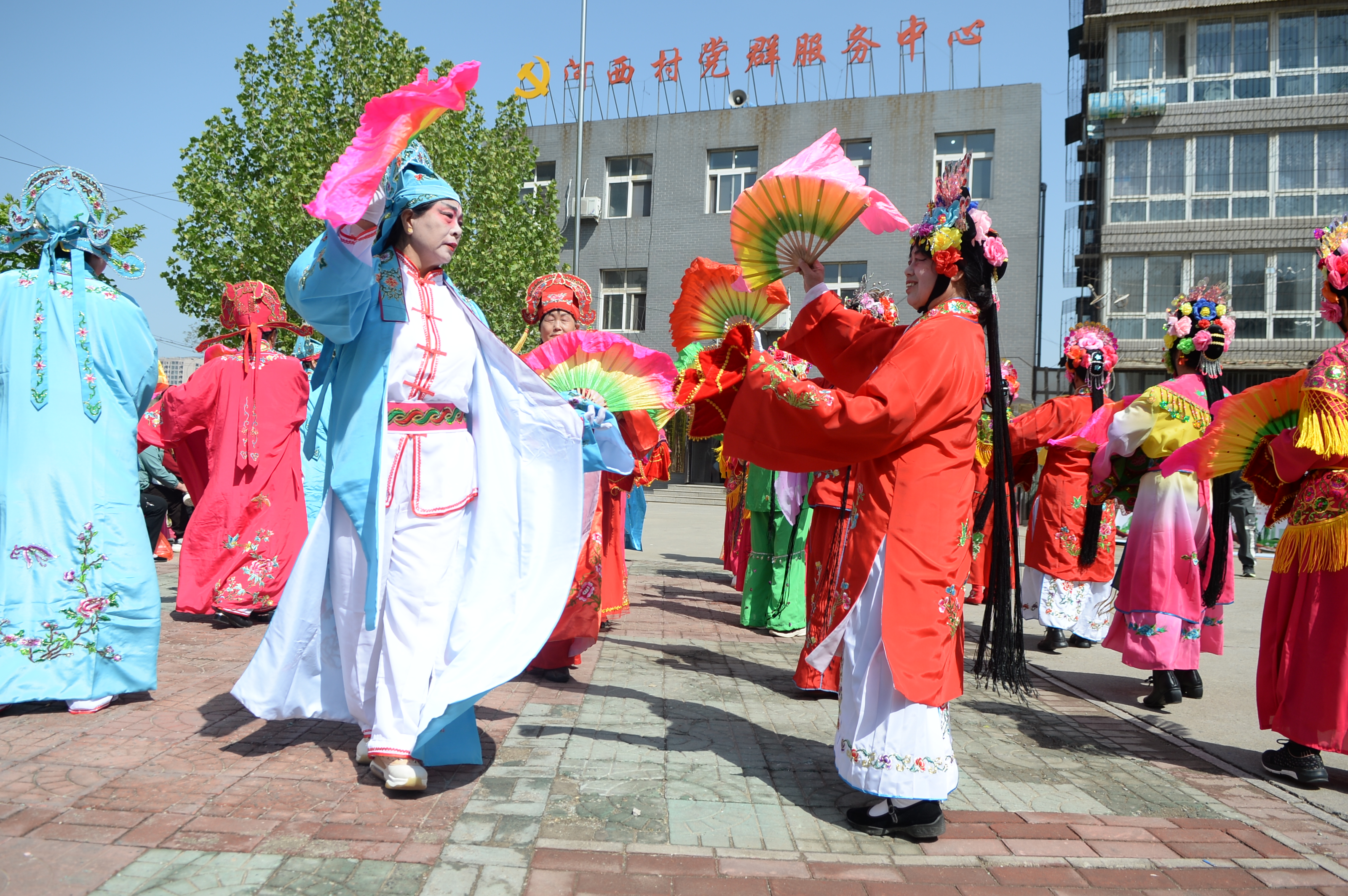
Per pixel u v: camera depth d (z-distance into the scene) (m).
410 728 3.03
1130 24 22.03
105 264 4.21
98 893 2.27
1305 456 3.73
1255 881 2.72
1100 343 6.74
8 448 3.81
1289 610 3.84
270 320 6.12
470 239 15.89
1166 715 4.82
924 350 2.86
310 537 3.27
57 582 3.78
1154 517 4.98
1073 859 2.81
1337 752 3.60
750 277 3.38
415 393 3.20
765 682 4.99
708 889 2.48
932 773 2.80
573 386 4.76
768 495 6.39
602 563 5.36
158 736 3.53
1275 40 21.39
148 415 5.92
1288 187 21.36
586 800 3.07
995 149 23.64
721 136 25.98
